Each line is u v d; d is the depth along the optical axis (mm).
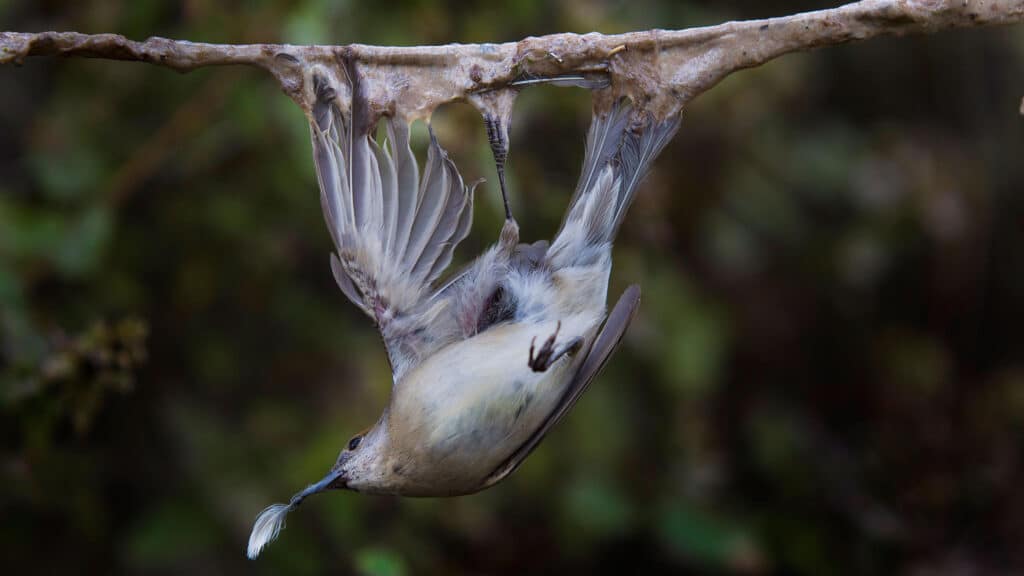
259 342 10641
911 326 14688
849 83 14711
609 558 11695
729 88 11555
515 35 9953
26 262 9266
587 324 5914
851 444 13523
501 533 11523
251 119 9586
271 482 10039
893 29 5293
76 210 9875
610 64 5605
